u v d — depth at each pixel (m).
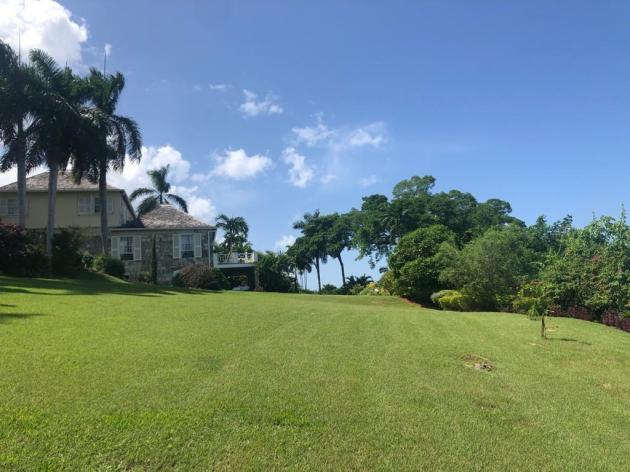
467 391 7.16
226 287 34.91
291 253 72.44
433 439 5.38
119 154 32.50
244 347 8.91
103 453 4.50
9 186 36.44
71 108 28.62
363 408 6.12
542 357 9.95
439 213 50.75
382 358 8.81
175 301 16.19
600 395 7.53
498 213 52.94
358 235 56.47
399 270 28.97
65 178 37.97
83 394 5.81
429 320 14.56
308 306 17.45
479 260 22.94
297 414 5.73
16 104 27.66
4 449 4.43
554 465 5.01
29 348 7.71
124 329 9.91
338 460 4.76
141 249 37.88
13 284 18.36
